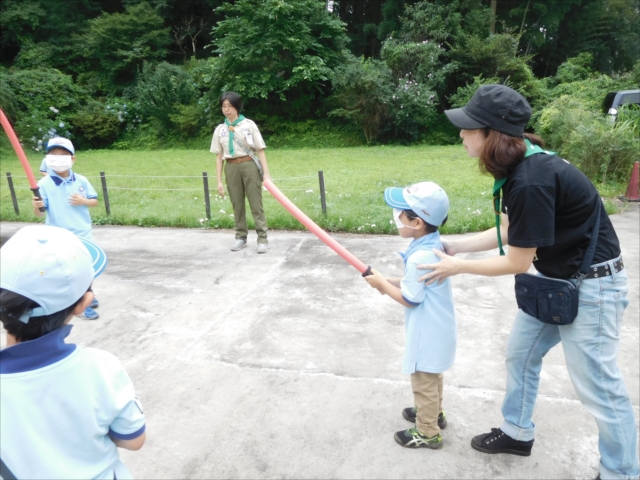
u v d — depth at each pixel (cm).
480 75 2078
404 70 2122
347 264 537
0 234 727
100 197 967
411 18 2316
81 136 2334
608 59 2656
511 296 439
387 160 1554
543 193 178
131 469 240
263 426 271
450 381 308
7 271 113
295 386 307
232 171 575
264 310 422
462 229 657
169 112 2286
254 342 365
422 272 216
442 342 228
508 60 2095
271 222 710
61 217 403
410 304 220
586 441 253
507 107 181
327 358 339
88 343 372
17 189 1088
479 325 384
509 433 240
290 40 2028
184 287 484
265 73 2105
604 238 192
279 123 2222
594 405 200
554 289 194
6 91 2112
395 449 251
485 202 815
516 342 228
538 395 291
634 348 342
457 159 1532
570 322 194
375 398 293
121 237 691
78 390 123
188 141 2275
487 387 301
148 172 1438
